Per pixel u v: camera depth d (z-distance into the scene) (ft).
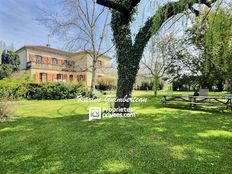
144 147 14.34
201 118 25.44
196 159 12.39
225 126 21.03
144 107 35.86
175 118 25.30
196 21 21.44
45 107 37.96
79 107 37.73
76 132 18.20
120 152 13.44
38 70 94.53
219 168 11.24
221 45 19.25
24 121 23.99
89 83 102.06
